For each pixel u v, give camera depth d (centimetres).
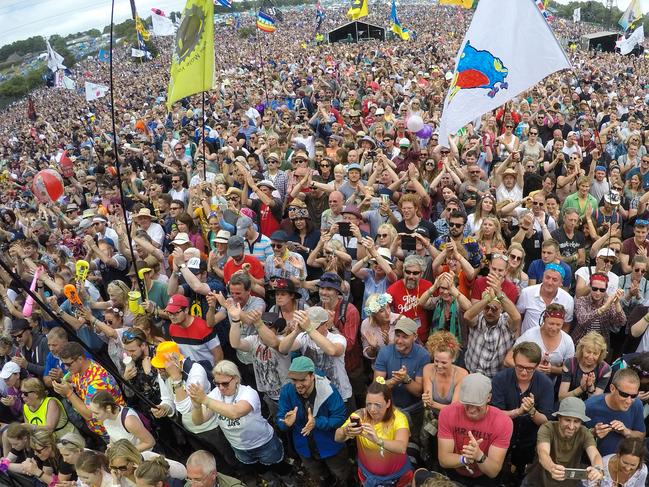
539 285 633
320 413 544
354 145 1177
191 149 1564
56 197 1144
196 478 474
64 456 557
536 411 520
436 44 5728
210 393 568
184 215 919
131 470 492
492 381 539
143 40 4475
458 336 630
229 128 1717
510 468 554
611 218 863
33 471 581
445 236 758
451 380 545
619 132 1423
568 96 1805
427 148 1171
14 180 2012
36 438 570
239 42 9081
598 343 528
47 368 703
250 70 4700
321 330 579
